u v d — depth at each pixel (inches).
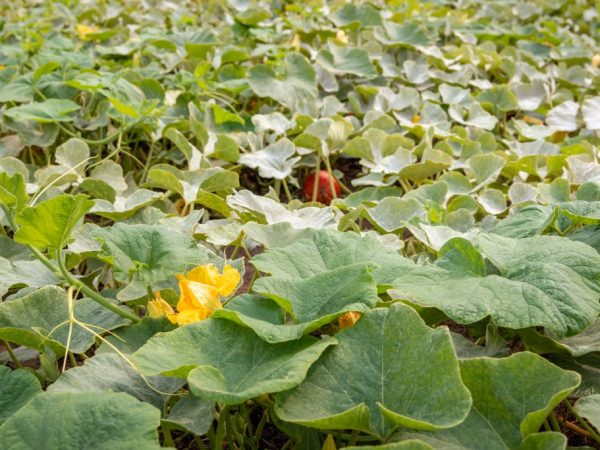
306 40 121.4
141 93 91.9
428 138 81.0
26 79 90.7
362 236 48.1
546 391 36.1
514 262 43.8
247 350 38.9
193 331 39.8
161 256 44.1
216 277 44.3
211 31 112.1
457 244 44.9
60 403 32.8
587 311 39.2
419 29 117.9
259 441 50.0
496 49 130.5
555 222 51.6
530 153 83.0
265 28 125.4
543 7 163.6
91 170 86.7
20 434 31.7
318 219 60.1
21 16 144.6
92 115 93.1
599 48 138.0
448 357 35.9
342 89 107.0
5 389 37.9
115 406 32.5
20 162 68.1
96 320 47.6
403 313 38.6
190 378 34.0
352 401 36.7
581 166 70.3
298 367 35.3
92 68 98.6
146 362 36.7
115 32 124.0
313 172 87.6
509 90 101.2
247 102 105.0
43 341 43.4
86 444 31.3
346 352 38.4
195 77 91.7
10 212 41.9
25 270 51.1
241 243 57.7
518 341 57.3
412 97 99.0
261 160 77.4
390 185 79.4
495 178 72.1
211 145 80.7
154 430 31.6
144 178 86.0
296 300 41.3
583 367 44.3
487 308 39.8
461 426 36.4
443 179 72.7
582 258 42.6
